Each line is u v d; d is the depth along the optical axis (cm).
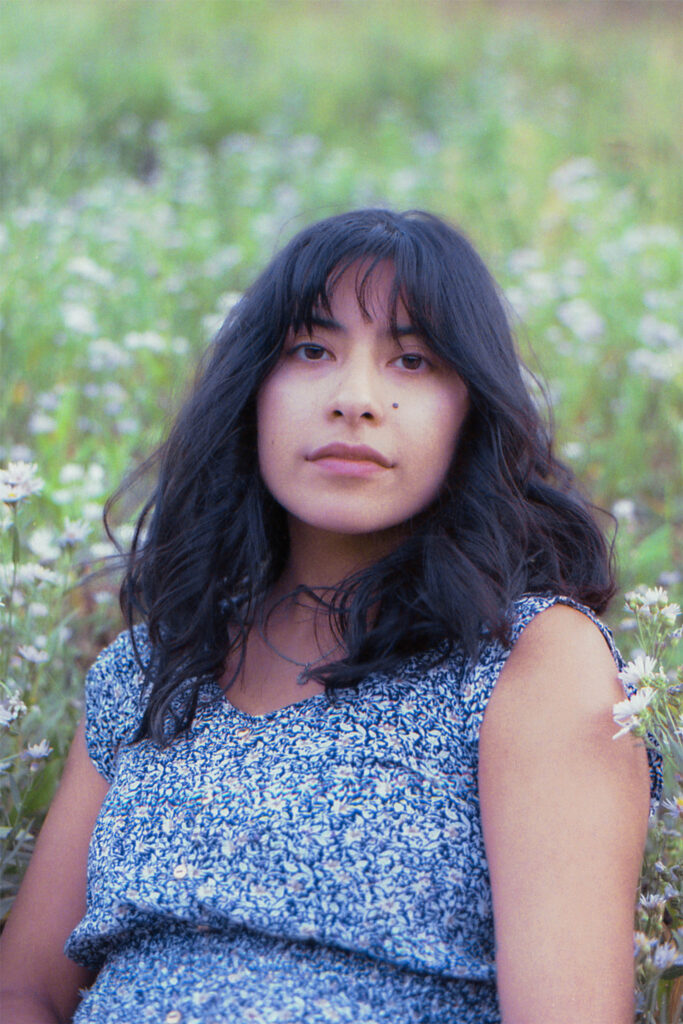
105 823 163
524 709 147
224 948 151
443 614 155
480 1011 148
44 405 352
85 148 711
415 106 938
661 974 152
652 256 524
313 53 1041
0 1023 161
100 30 1003
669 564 294
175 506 184
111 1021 149
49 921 176
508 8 1280
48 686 236
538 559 174
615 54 1010
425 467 162
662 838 173
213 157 797
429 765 150
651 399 408
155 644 181
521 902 138
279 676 167
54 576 224
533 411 180
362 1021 142
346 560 173
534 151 720
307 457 161
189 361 334
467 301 167
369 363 161
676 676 176
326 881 146
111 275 460
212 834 153
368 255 162
